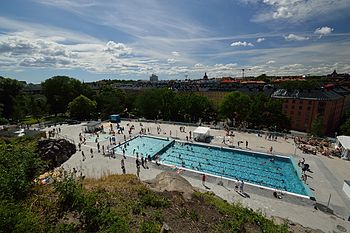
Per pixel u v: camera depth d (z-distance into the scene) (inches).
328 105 3026.6
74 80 3174.2
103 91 3570.4
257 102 2443.4
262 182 1160.2
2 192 374.3
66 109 3014.3
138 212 458.3
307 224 735.1
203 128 1883.6
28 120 2768.2
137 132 2047.2
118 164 1241.4
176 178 745.6
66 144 1418.6
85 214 386.3
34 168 489.7
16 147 511.5
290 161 1396.4
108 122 2513.5
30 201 395.2
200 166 1352.1
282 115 2356.1
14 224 305.7
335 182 1071.0
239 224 474.3
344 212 812.6
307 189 998.4
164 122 2469.2
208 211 523.8
